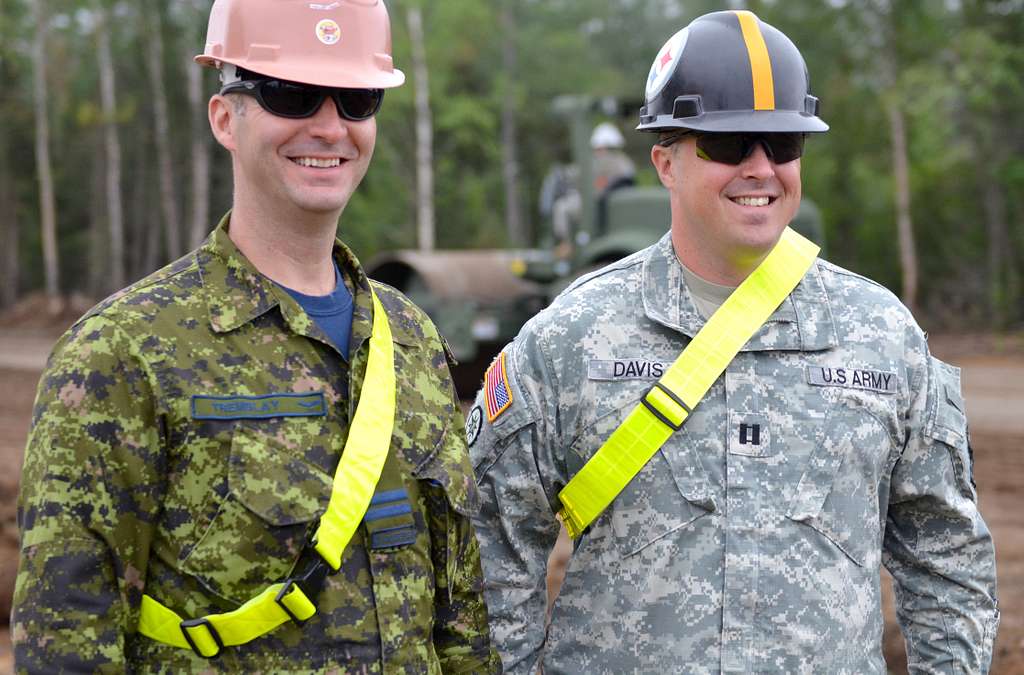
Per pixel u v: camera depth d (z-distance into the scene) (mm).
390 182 32000
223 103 2074
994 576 2518
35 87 34625
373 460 2027
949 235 24938
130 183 35688
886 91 23547
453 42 31250
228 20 2053
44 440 1873
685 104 2371
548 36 34719
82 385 1876
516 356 2471
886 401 2393
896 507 2518
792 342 2391
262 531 1915
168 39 30359
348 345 2107
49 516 1852
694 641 2303
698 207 2371
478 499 2229
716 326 2371
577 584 2428
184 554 1912
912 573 2531
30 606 1846
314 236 2062
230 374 1959
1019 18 23375
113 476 1879
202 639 1901
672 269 2461
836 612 2326
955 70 22609
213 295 1997
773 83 2361
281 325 2029
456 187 33094
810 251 2457
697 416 2361
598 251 10625
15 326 29031
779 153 2346
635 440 2344
